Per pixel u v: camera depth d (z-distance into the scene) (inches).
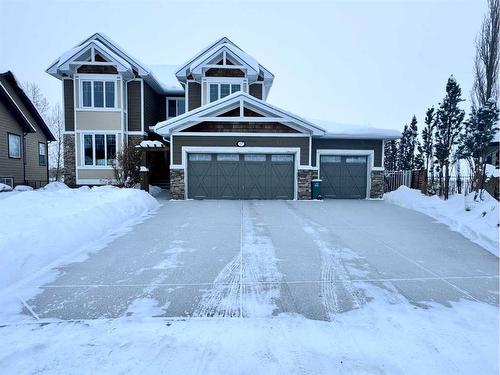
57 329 141.5
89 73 671.8
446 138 529.3
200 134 553.9
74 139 690.8
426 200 484.4
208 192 566.9
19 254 204.2
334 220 382.6
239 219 382.9
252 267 221.6
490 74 757.3
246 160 567.2
